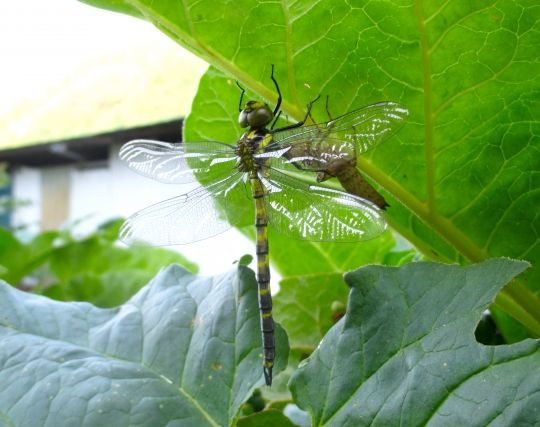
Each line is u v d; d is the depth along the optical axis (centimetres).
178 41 22
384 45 20
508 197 21
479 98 20
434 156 21
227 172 25
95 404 21
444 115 21
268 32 21
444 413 17
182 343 22
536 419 16
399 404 18
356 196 22
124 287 35
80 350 22
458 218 22
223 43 21
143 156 26
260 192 25
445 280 19
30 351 22
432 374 18
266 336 21
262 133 25
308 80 21
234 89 24
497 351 17
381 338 19
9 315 23
